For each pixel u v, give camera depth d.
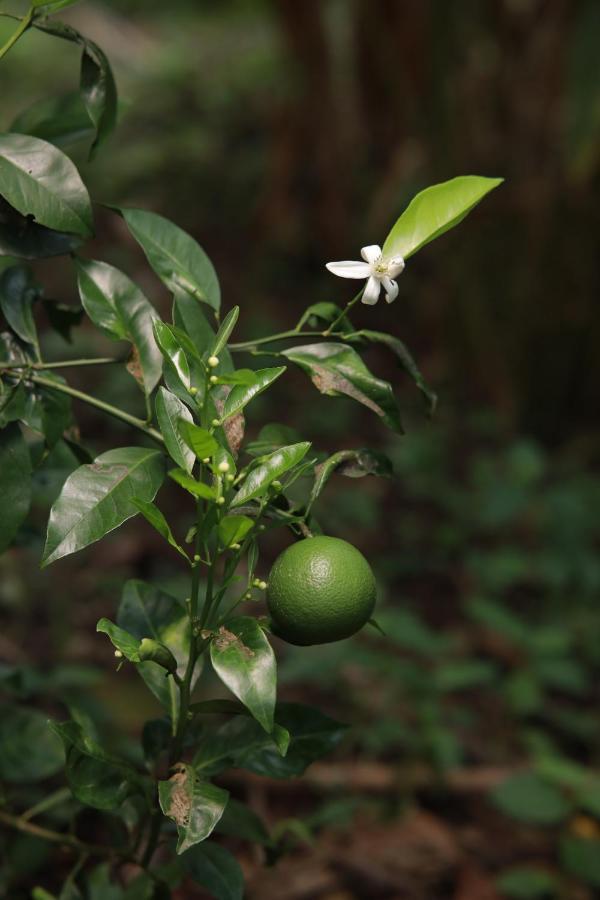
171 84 5.02
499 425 3.24
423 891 1.63
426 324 3.69
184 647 1.15
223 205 4.38
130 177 4.37
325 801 1.78
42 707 1.68
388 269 1.04
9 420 1.11
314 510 2.65
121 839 1.26
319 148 3.96
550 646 2.06
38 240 1.12
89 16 5.66
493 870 1.70
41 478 1.30
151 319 1.13
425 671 2.10
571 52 2.94
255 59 5.08
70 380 3.00
